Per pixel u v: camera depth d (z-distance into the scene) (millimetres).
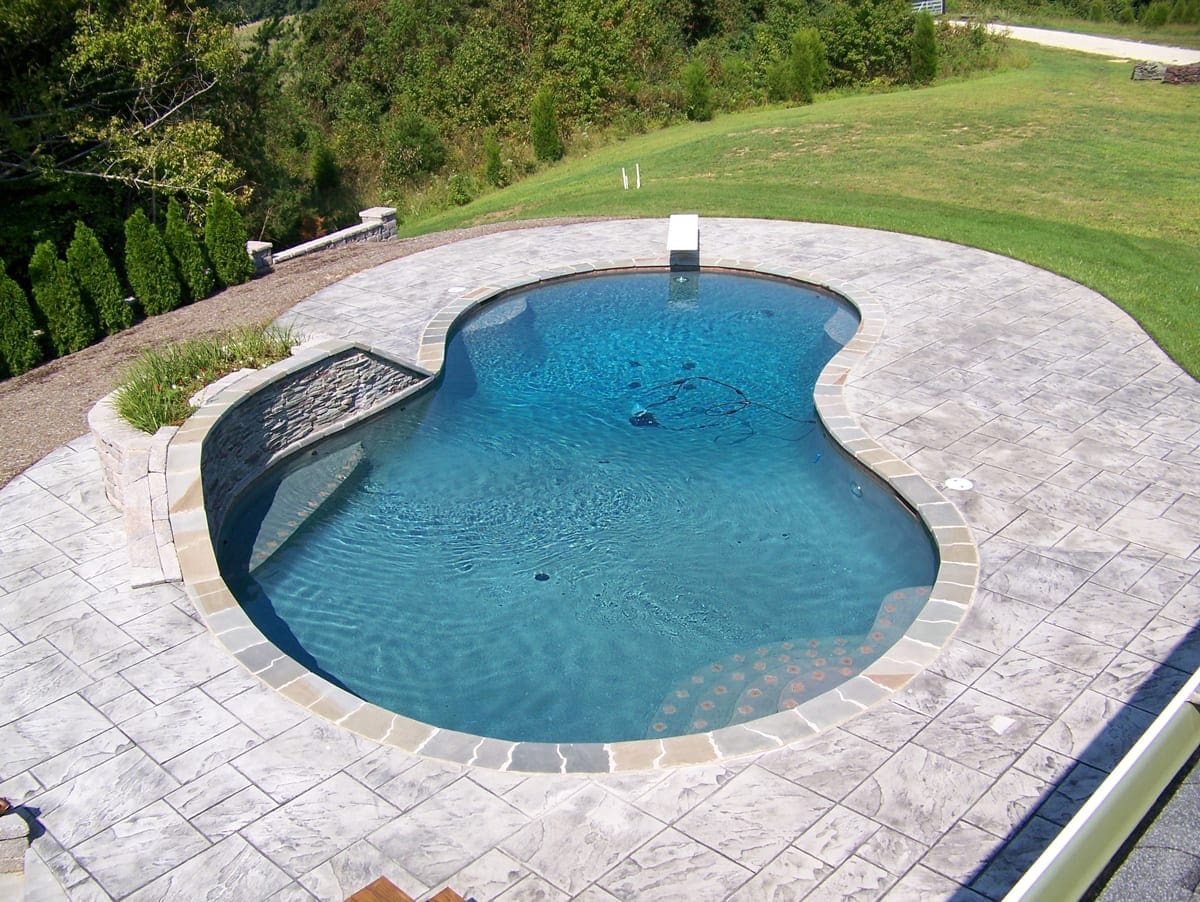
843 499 8836
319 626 7602
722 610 7500
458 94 28375
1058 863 2715
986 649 6492
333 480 9844
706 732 6070
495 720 6520
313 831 5320
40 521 8719
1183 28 34656
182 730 6117
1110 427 9250
